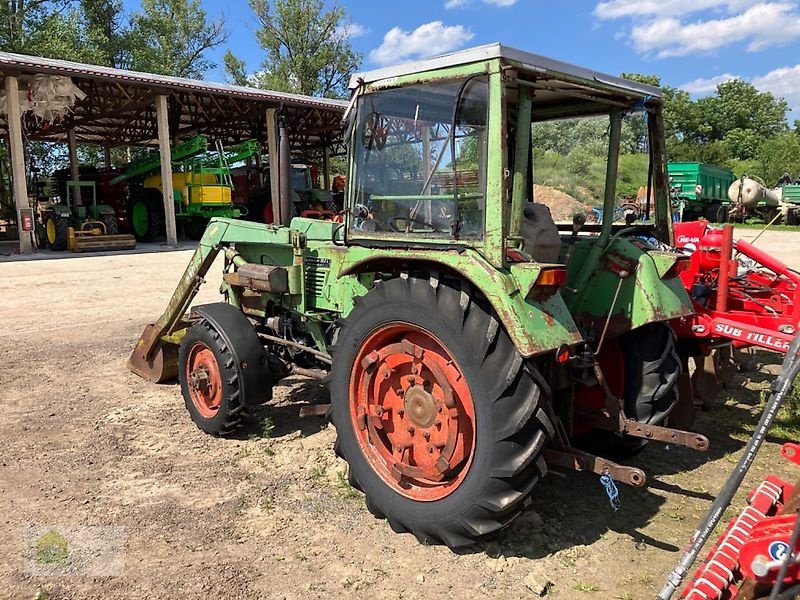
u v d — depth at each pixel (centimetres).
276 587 286
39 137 2445
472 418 296
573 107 384
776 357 657
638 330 373
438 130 314
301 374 454
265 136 2503
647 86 369
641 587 283
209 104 2050
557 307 295
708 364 491
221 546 320
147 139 2608
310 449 432
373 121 346
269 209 1986
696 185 2291
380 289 329
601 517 343
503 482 286
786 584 204
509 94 330
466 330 291
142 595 281
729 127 6288
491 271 286
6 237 2250
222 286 521
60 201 2023
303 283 444
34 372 612
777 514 240
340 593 281
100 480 392
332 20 4072
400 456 330
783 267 512
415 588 284
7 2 2802
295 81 4097
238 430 463
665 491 372
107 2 3500
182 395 513
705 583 220
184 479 392
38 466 411
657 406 367
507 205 308
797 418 472
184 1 3956
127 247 1777
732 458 416
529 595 278
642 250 361
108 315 864
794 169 3556
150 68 3578
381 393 338
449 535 305
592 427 353
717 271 527
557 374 327
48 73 1521
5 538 327
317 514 350
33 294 1018
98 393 552
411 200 331
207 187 1891
